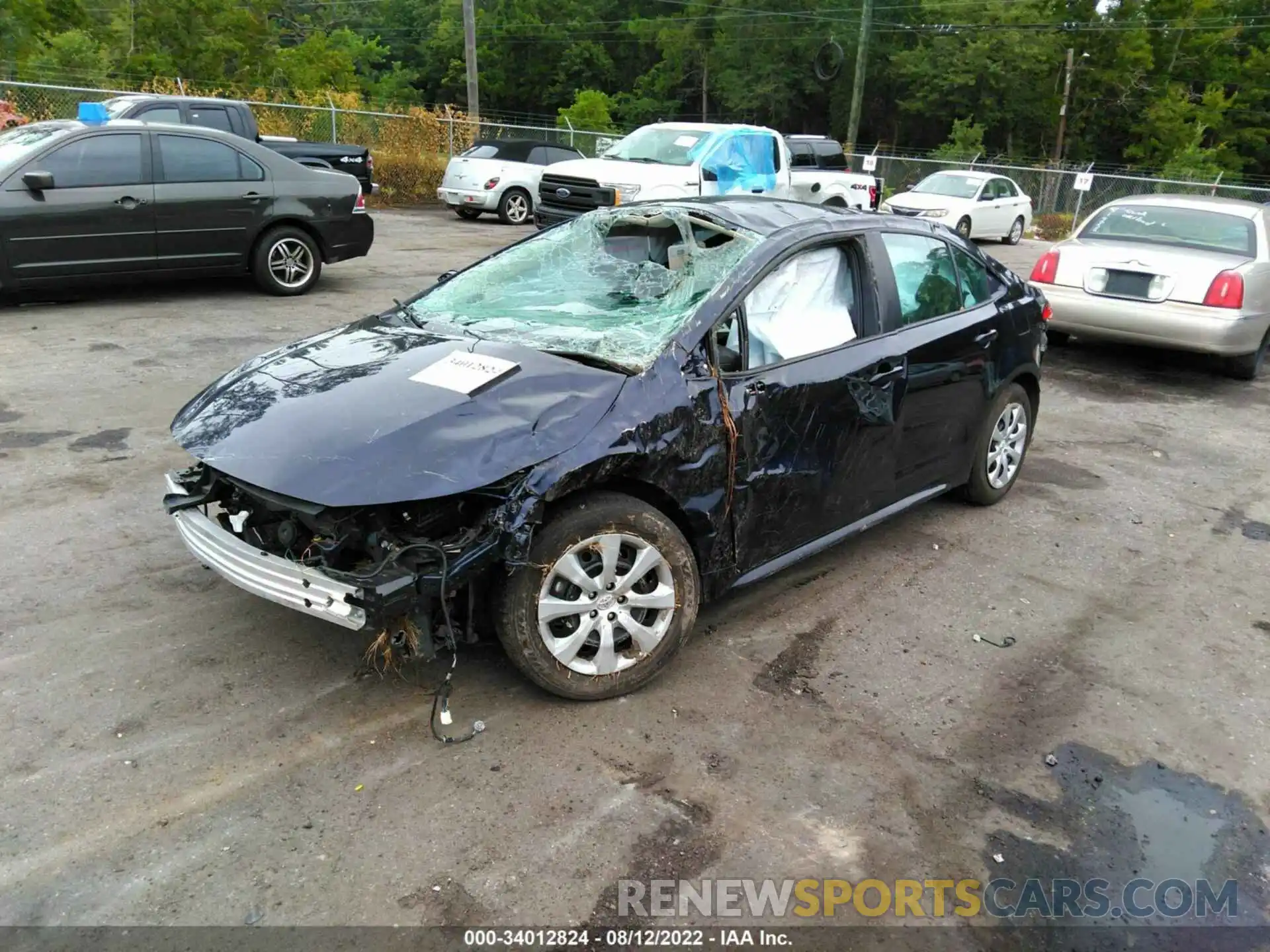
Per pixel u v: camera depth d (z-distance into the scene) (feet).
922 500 15.49
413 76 232.32
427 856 8.49
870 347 13.47
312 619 12.31
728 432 11.26
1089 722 11.16
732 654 12.19
